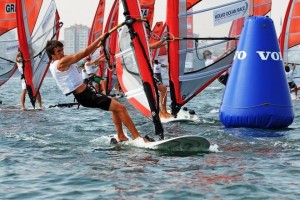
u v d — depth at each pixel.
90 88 30.34
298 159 26.44
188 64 43.19
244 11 44.44
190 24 43.09
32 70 57.91
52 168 24.83
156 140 32.22
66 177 23.16
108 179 22.75
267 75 37.16
